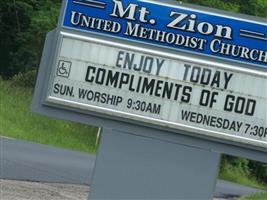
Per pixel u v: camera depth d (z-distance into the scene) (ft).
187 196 51.83
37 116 189.57
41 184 81.35
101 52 53.26
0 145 123.44
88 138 194.90
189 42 52.75
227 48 52.54
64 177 94.27
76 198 74.69
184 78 52.49
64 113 53.42
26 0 252.62
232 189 152.87
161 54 52.65
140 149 52.49
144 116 52.54
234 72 52.19
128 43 53.21
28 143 147.02
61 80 53.52
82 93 53.31
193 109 52.31
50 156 122.62
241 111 52.01
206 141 52.06
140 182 52.24
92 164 125.39
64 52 53.57
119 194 52.37
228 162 271.28
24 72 239.09
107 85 53.01
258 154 51.70
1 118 176.14
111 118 52.85
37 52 242.37
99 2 53.57
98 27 53.52
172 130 52.26
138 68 52.85
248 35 52.42
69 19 53.78
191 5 52.90
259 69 52.19
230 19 52.60
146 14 53.16
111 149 52.70
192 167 51.96
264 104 51.83
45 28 237.04
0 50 251.39
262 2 253.24
